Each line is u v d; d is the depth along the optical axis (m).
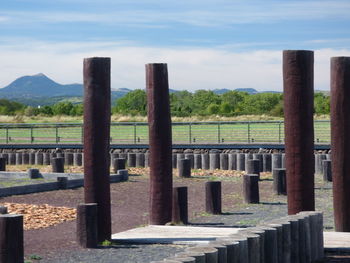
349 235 18.64
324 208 25.67
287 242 14.90
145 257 16.52
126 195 30.67
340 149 19.08
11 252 14.93
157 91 20.84
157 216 21.11
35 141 58.75
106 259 16.42
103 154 18.31
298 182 18.73
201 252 11.90
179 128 68.44
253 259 13.42
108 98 18.36
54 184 32.44
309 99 18.70
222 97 161.88
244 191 27.84
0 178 38.62
